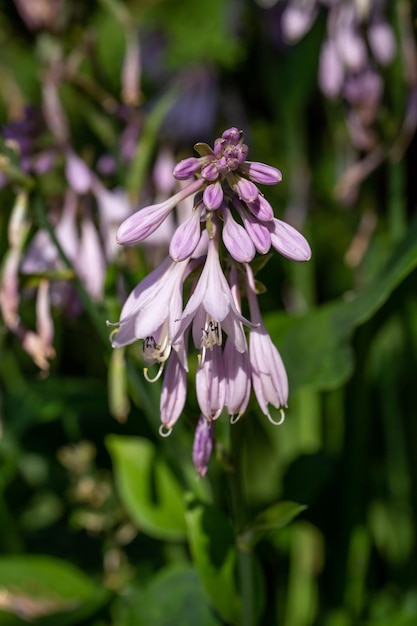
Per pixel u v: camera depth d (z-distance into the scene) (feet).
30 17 2.52
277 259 3.21
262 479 3.12
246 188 1.69
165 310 1.74
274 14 2.94
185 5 3.24
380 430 3.14
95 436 2.65
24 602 2.29
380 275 2.36
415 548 2.78
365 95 2.61
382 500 2.96
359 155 2.89
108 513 2.63
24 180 2.18
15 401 2.67
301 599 2.70
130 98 2.53
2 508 2.62
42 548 2.85
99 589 2.37
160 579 2.24
